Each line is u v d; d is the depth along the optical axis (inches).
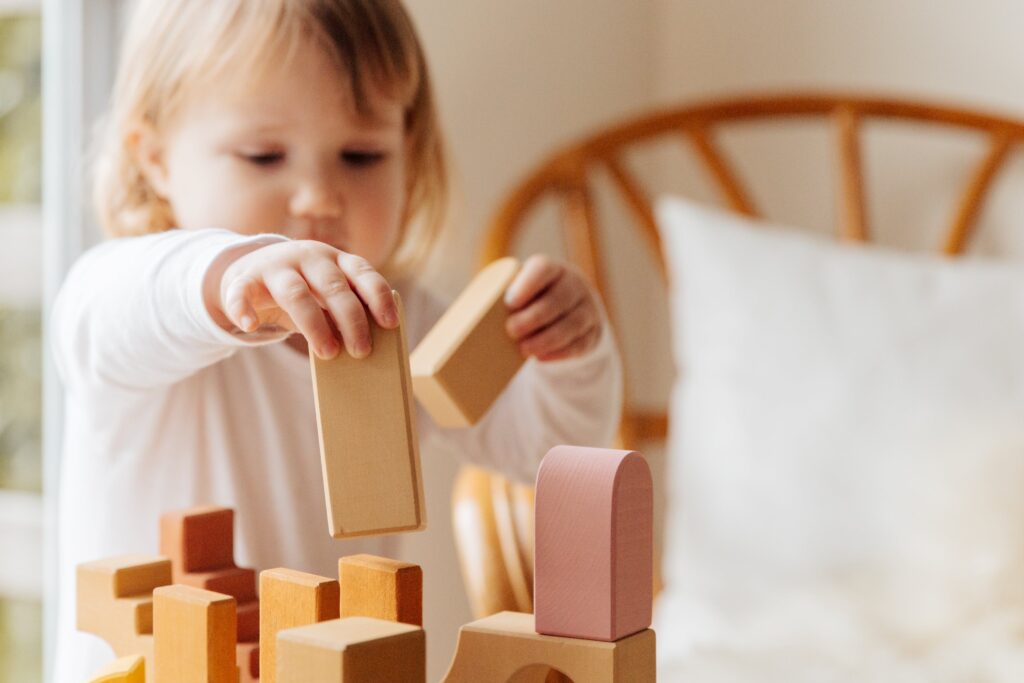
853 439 48.9
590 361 34.4
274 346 36.8
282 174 32.8
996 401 48.4
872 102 56.0
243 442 36.6
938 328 50.1
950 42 59.4
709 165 56.8
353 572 19.6
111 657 30.4
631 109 66.4
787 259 52.8
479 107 55.2
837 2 62.2
